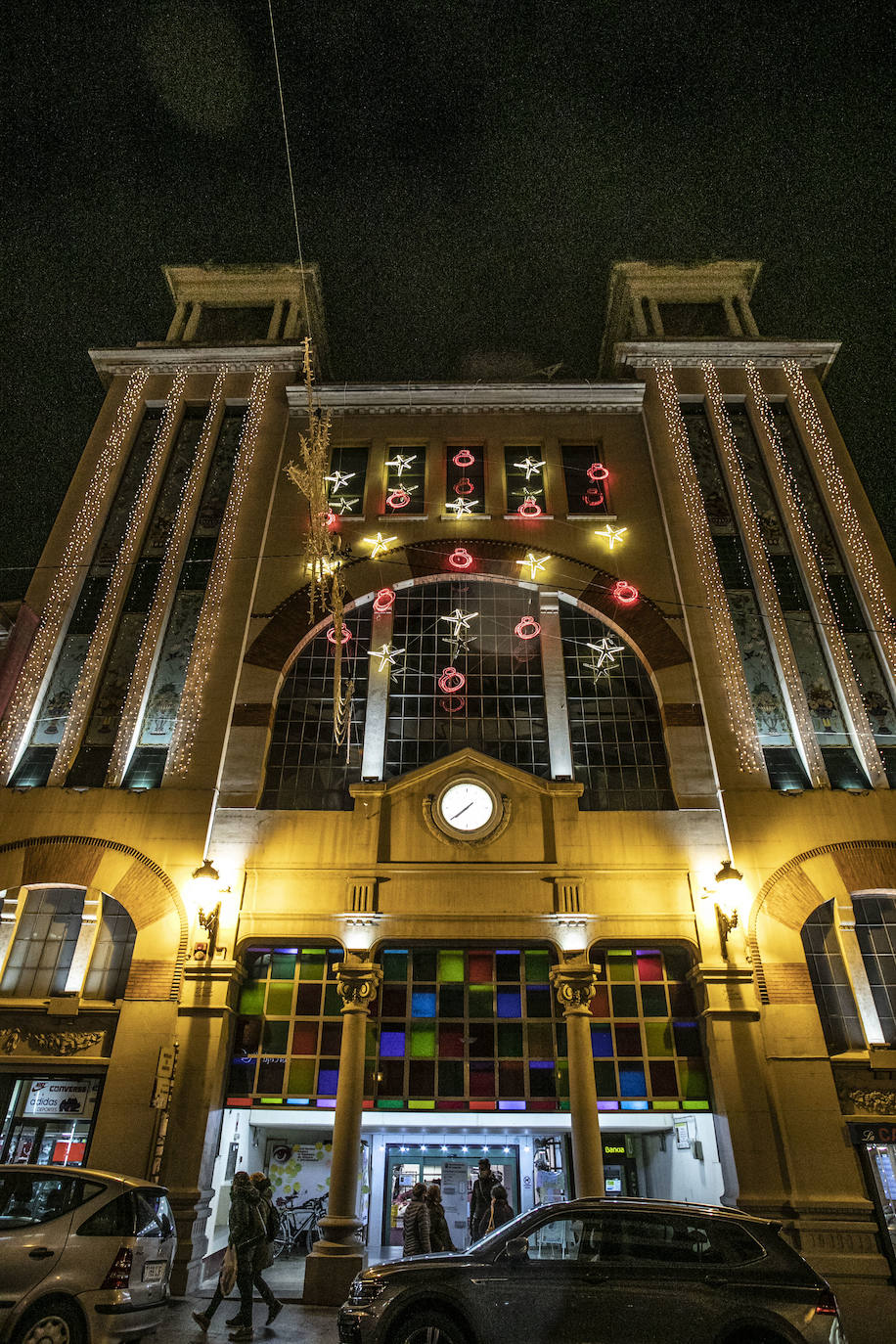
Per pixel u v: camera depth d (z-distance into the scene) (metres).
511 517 20.61
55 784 16.59
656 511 20.72
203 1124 13.55
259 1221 10.38
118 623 19.14
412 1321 7.42
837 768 17.05
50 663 18.34
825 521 20.38
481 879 15.59
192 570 19.89
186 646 18.78
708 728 17.20
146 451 22.11
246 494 20.66
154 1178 13.03
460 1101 14.38
